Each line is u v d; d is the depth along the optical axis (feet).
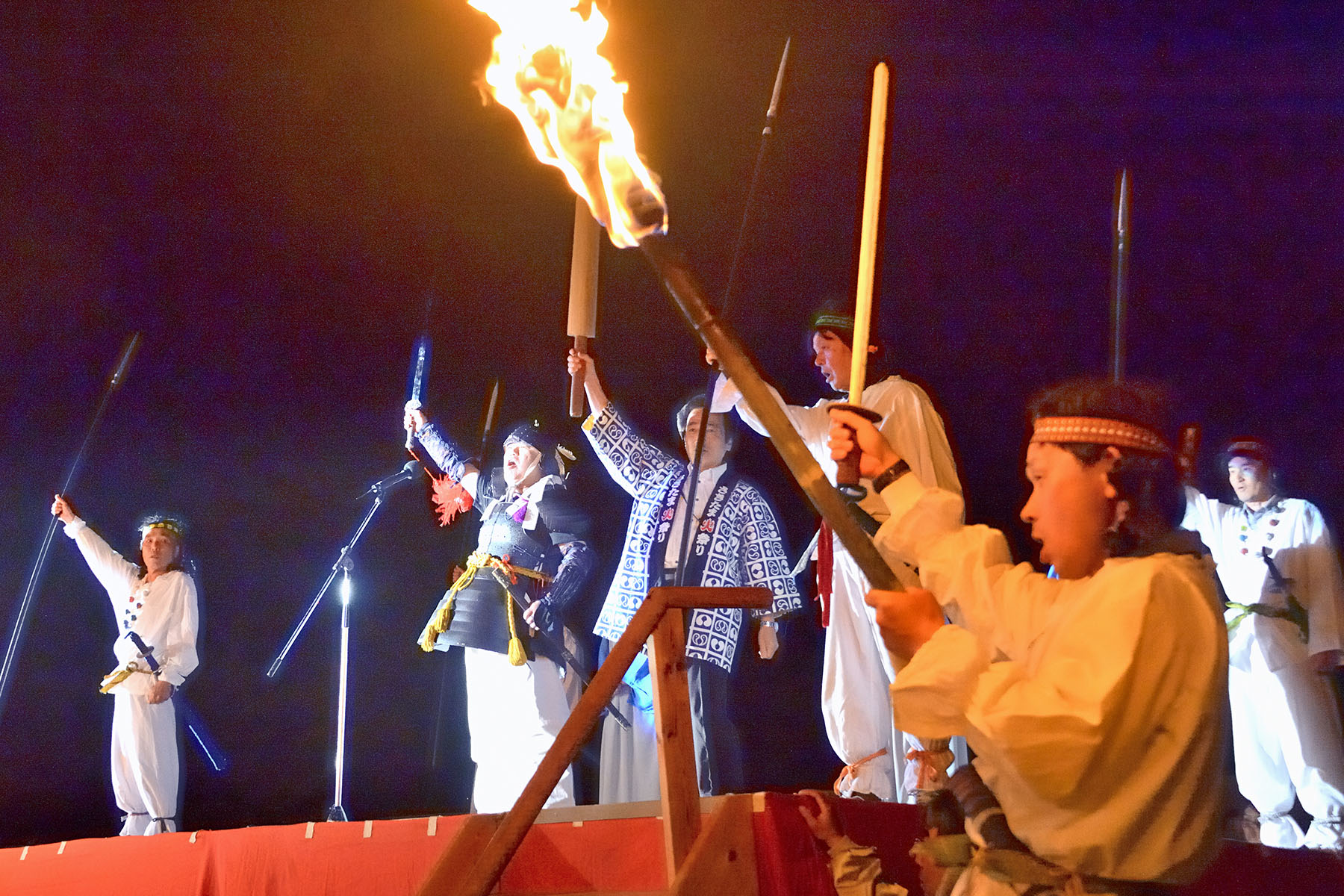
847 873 7.18
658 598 9.98
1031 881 5.68
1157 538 6.14
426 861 11.05
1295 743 17.88
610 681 9.55
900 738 14.20
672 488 17.53
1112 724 5.40
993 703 5.48
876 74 6.81
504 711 17.99
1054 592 6.63
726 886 9.66
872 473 7.26
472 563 18.53
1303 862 11.32
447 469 20.33
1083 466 6.27
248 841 11.71
